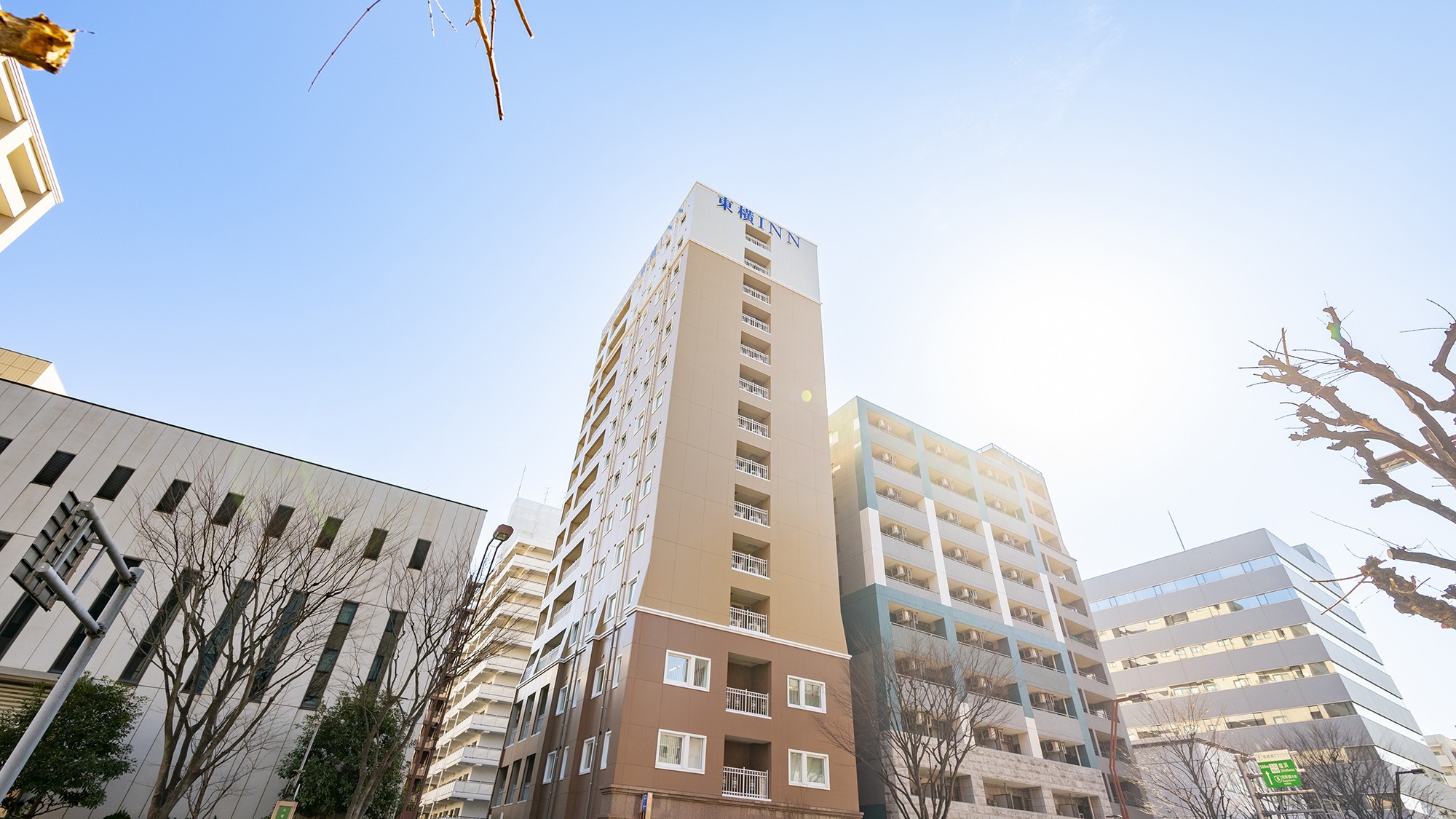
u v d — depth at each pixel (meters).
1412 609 8.46
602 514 39.59
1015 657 42.72
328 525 30.64
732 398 38.16
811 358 44.16
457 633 23.70
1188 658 62.16
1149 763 42.78
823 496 37.47
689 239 44.88
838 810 27.55
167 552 22.42
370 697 24.67
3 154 13.61
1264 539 62.31
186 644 16.09
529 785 31.80
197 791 23.53
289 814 19.56
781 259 49.22
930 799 31.22
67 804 21.06
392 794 23.84
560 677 33.84
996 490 54.06
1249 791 37.81
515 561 69.69
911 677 30.14
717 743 26.61
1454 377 8.26
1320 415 9.87
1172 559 68.12
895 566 42.09
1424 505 8.77
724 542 32.31
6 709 22.08
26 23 3.33
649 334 45.84
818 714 29.64
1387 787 39.59
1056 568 53.84
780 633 31.11
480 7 2.77
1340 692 52.19
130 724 22.80
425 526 33.44
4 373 41.72
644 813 23.45
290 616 20.44
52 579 8.98
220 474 30.59
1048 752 41.12
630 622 28.44
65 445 29.33
